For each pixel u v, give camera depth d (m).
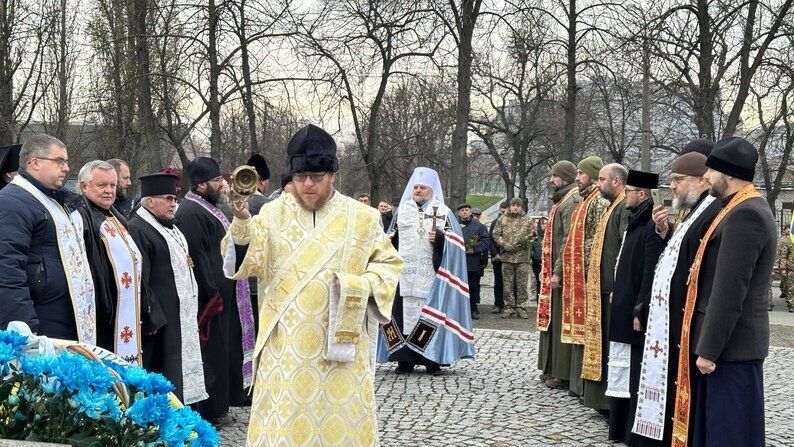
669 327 5.54
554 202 8.98
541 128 32.22
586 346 7.25
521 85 28.02
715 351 4.82
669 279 5.52
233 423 7.06
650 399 5.66
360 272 4.15
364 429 4.07
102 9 19.98
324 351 4.02
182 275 6.38
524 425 7.04
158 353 6.25
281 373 4.02
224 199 8.02
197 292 6.57
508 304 15.74
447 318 9.30
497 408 7.69
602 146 33.84
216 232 6.92
